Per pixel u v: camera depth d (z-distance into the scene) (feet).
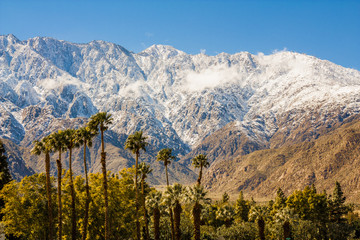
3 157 291.79
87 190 227.40
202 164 288.30
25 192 232.73
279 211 293.23
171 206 233.14
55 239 254.47
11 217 228.63
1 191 231.09
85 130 221.87
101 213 243.81
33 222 230.48
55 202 237.66
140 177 247.29
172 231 240.53
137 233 244.01
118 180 254.06
